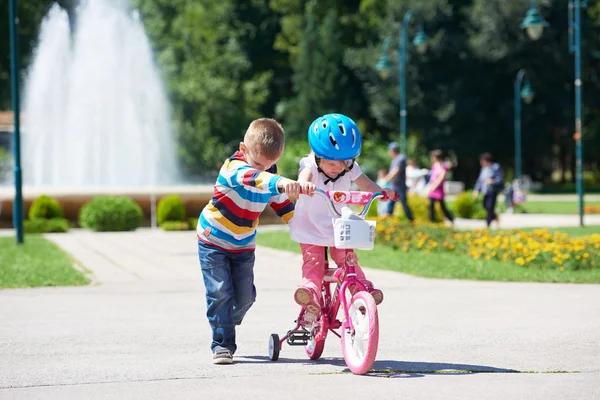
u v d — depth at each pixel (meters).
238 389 13.74
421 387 13.79
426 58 143.00
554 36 144.88
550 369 15.36
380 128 165.50
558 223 60.91
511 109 147.50
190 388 13.87
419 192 63.12
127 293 27.02
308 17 163.25
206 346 18.11
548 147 165.88
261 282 29.14
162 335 19.47
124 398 13.22
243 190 15.75
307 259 15.69
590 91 150.88
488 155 54.00
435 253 38.56
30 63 155.38
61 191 61.38
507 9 140.12
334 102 160.50
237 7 175.88
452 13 148.62
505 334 19.22
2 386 14.19
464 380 14.34
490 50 142.38
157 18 166.75
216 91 148.50
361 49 151.88
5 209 59.88
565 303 24.16
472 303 24.25
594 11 148.88
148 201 62.47
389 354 16.94
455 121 146.50
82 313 22.91
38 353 17.30
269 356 16.66
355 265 15.36
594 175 180.25
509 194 79.62
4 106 156.00
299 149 113.31
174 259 37.69
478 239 38.53
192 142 143.25
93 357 16.83
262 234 50.25
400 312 22.61
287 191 14.28
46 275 30.77
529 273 30.91
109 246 44.62
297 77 163.88
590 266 31.97
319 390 13.61
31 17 155.00
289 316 22.11
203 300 25.48
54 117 98.88
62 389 13.91
